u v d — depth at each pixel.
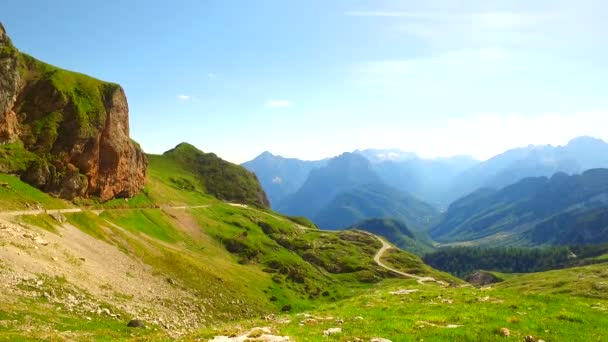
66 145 129.38
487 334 31.70
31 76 137.25
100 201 146.88
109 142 150.75
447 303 48.25
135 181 181.38
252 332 32.41
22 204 93.56
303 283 185.88
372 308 48.31
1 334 34.16
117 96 158.50
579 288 132.38
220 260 168.25
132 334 47.78
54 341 35.62
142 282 84.50
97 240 97.50
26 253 61.31
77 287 59.59
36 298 49.06
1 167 108.44
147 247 114.62
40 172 116.25
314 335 31.86
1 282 48.81
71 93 137.75
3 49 115.00
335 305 57.47
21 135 121.69
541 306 43.97
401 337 30.27
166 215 188.88
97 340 39.56
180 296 88.94
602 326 36.12
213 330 38.44
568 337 32.12
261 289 146.12
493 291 56.44
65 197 125.25
